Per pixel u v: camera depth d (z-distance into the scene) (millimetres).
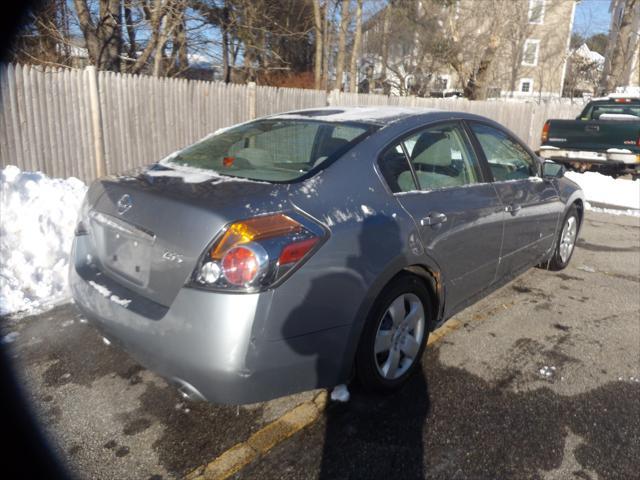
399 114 3342
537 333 3750
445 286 3172
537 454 2475
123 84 7312
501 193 3682
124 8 10414
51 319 3662
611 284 4828
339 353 2484
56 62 9898
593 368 3270
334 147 2871
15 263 4148
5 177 5090
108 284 2613
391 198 2811
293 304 2240
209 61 14617
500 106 13898
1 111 6340
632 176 10961
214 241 2182
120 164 7461
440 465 2393
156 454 2420
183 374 2225
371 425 2654
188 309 2178
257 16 14633
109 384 2947
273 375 2242
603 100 11820
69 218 4848
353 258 2467
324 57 16578
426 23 19797
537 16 20641
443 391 2969
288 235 2252
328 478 2297
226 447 2477
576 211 5188
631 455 2477
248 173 2756
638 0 16875
